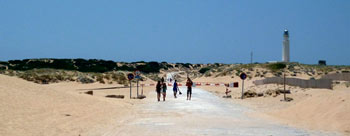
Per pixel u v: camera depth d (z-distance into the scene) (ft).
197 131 40.75
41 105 54.85
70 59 420.77
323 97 57.11
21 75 243.81
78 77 217.15
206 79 291.17
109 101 80.02
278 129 42.11
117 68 438.81
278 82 152.97
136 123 48.06
